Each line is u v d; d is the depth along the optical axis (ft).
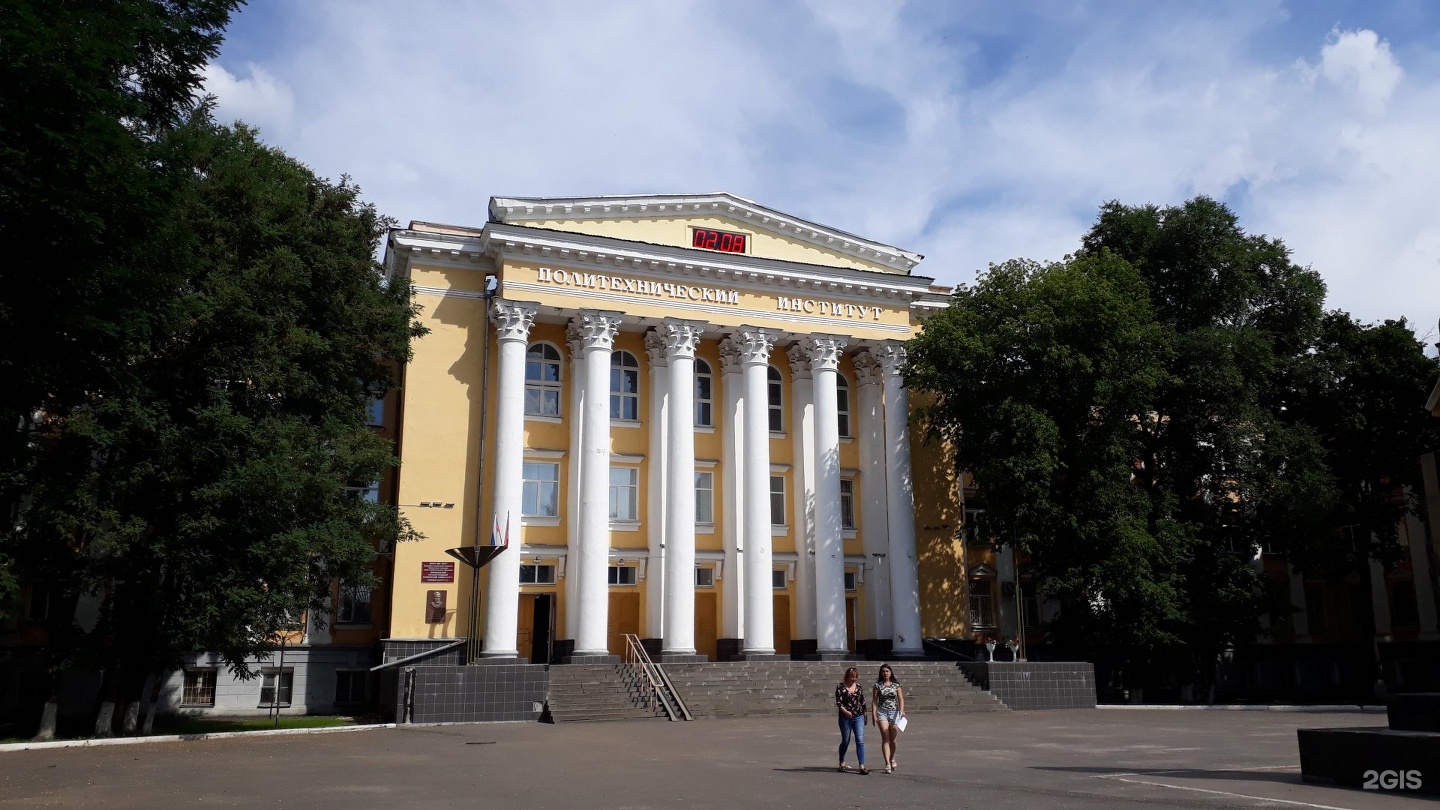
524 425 112.88
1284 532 112.27
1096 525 101.76
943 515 128.57
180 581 72.33
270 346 74.79
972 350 104.94
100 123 43.45
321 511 78.43
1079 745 61.00
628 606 116.88
